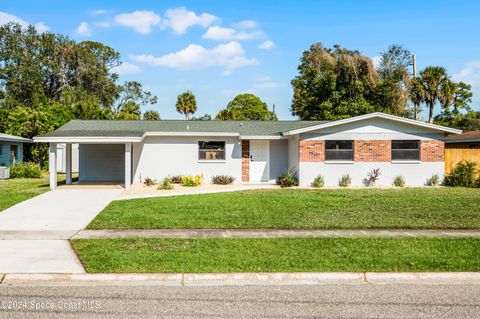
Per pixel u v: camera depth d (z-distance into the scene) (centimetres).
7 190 1795
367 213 1178
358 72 3475
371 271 662
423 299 562
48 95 5434
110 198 1541
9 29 5084
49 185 2039
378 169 1941
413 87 3556
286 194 1623
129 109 5709
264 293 584
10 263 699
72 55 5316
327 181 1939
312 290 599
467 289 606
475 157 1988
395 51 3919
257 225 1014
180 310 518
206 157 2167
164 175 2144
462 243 839
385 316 501
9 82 4916
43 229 985
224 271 655
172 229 977
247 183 2148
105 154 2262
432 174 1953
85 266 679
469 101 4612
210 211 1214
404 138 1941
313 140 1933
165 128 2253
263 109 6731
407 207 1284
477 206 1302
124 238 884
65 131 2073
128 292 586
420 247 807
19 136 3050
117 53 5847
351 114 3291
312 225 1012
